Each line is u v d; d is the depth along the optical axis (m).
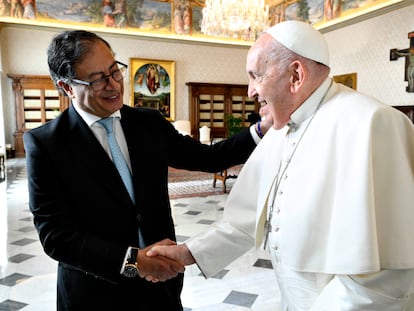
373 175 0.86
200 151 1.53
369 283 0.85
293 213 0.98
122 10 11.66
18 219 5.06
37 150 1.14
